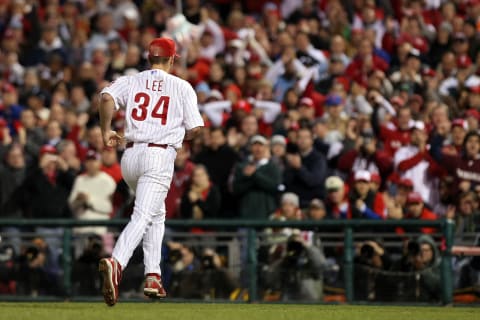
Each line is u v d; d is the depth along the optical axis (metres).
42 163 54.12
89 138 57.25
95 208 52.53
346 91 62.34
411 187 49.59
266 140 53.56
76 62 74.75
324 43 70.00
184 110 33.53
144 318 30.73
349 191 51.78
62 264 46.97
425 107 58.06
